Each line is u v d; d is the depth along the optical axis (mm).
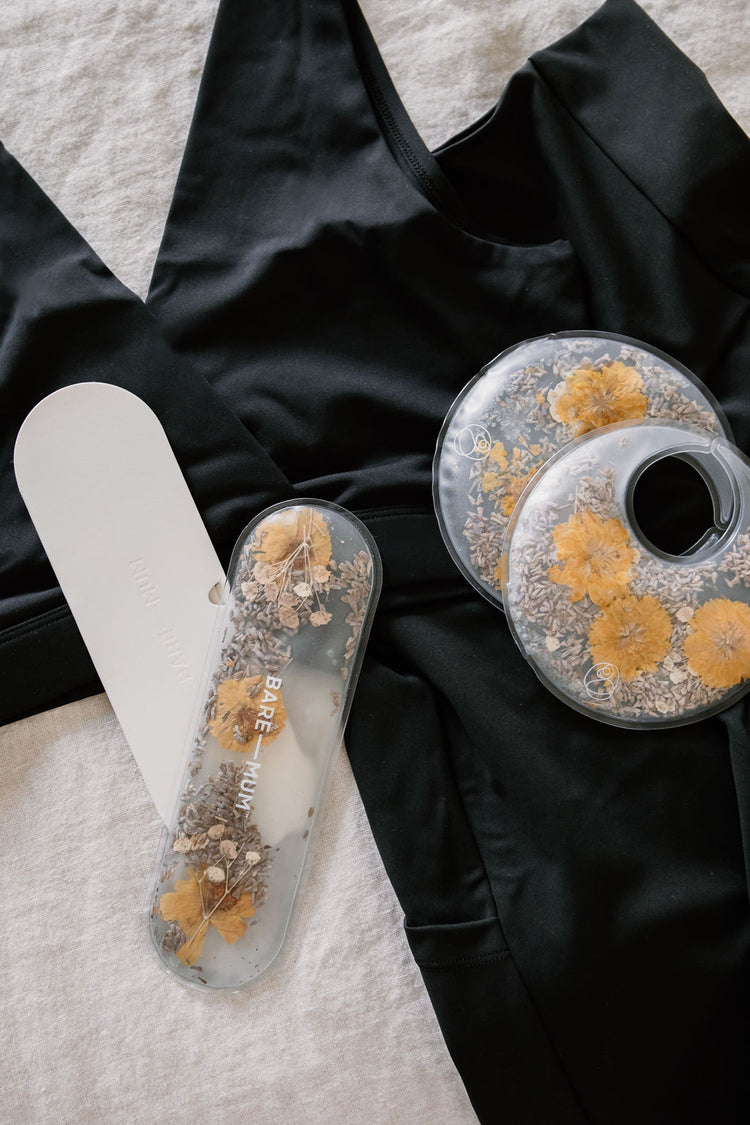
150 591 665
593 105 680
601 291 684
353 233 678
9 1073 649
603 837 644
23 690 660
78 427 668
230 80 698
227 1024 654
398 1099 650
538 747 653
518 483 667
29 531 670
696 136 667
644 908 637
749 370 675
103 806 668
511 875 647
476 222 699
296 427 676
